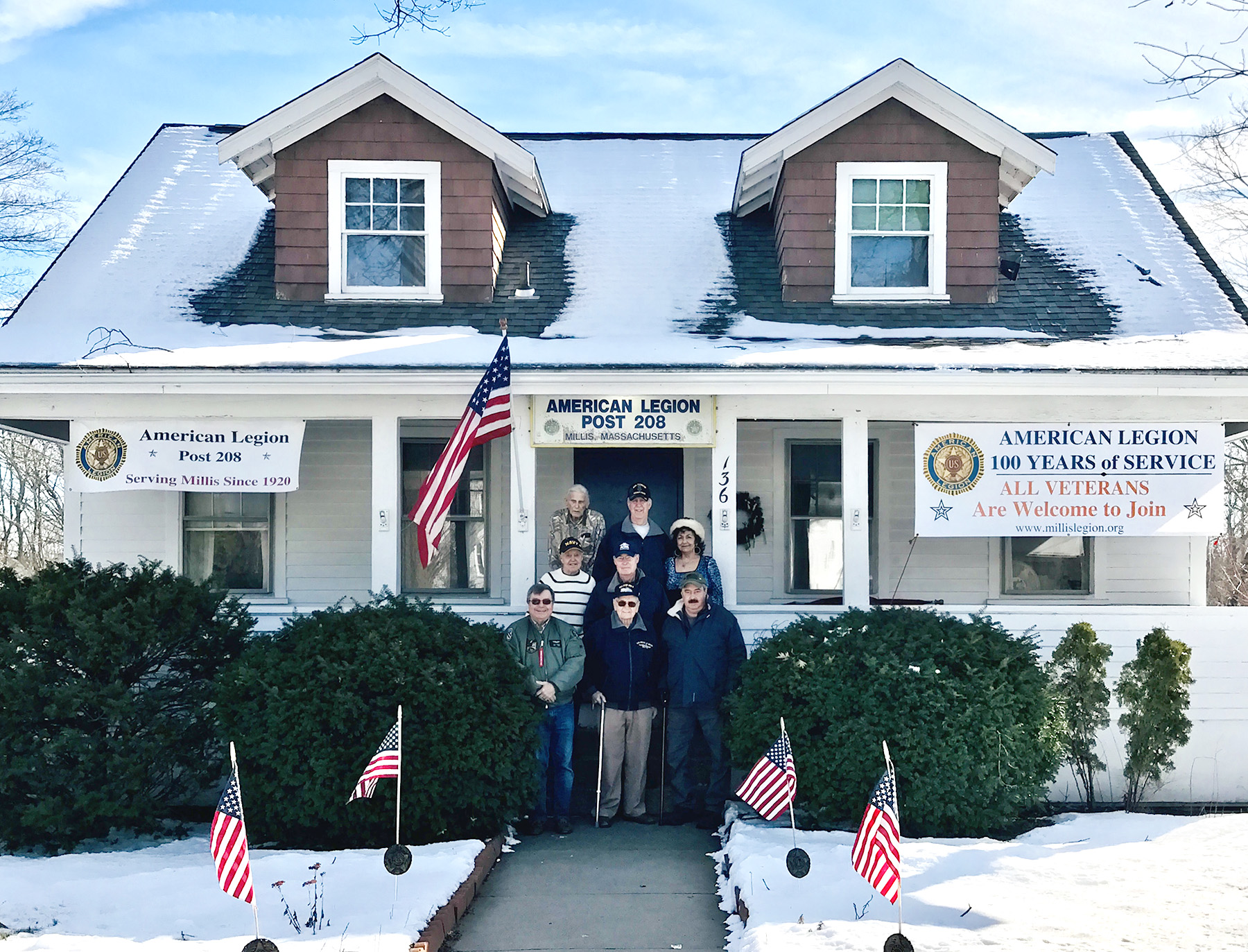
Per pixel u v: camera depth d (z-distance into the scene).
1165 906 5.86
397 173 11.12
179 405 9.59
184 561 11.78
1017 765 7.62
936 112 11.09
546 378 9.28
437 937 5.77
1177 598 11.69
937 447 9.54
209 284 11.12
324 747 7.51
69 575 8.41
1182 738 8.75
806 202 11.13
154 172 13.04
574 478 12.06
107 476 9.55
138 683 8.34
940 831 7.67
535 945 5.89
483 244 11.08
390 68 10.93
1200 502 9.51
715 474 9.57
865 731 7.52
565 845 7.82
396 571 9.62
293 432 9.59
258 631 9.27
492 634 8.15
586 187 13.32
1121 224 12.39
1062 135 14.48
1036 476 9.53
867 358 9.37
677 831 8.22
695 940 5.96
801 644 8.00
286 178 11.07
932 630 8.02
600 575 8.96
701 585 8.21
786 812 7.90
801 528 12.11
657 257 11.77
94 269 11.14
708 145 14.57
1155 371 9.13
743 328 10.46
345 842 7.57
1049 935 5.43
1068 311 10.83
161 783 8.28
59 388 9.22
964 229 11.11
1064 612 9.54
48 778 7.77
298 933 5.67
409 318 10.70
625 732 8.39
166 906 6.17
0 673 7.74
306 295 11.00
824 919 5.81
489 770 7.59
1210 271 11.45
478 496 11.98
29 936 5.64
